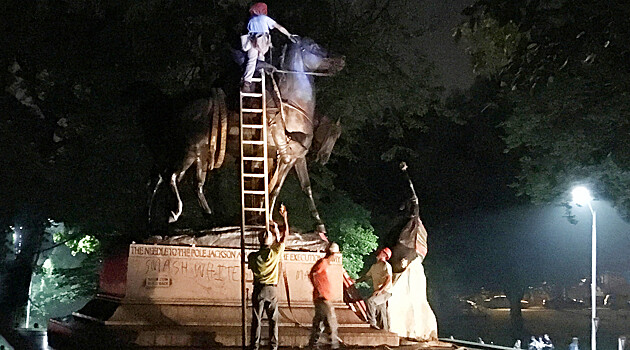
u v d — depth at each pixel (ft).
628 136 73.46
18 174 90.43
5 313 120.06
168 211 46.80
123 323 42.24
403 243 57.62
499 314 209.36
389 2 100.37
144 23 87.10
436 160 152.25
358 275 101.96
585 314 219.82
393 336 44.88
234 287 44.98
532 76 46.39
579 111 80.84
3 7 85.87
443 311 170.30
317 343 41.37
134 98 49.73
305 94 47.88
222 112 46.11
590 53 46.06
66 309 162.81
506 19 44.09
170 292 44.01
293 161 47.83
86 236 108.17
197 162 46.32
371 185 135.95
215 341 40.70
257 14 46.98
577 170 99.60
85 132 91.09
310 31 96.89
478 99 147.64
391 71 100.22
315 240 48.29
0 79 89.35
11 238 133.49
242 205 42.11
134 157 90.02
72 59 87.92
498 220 155.74
